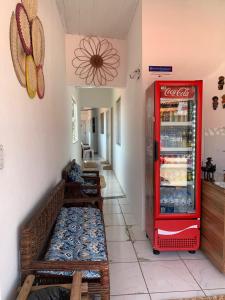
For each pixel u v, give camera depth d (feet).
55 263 5.28
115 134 24.76
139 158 11.76
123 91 17.46
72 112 18.07
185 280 7.75
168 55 10.68
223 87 10.92
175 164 9.59
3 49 4.71
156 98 8.75
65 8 11.73
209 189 8.67
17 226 5.40
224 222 7.72
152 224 9.49
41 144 7.73
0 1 4.58
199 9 10.66
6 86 4.84
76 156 21.68
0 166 4.48
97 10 11.94
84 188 11.80
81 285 4.91
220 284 7.56
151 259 9.00
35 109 7.02
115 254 9.34
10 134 5.02
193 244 9.27
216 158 11.10
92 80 15.03
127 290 7.28
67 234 7.53
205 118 10.98
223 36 10.81
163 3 10.52
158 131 8.85
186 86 8.96
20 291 4.57
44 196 8.14
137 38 11.62
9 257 4.90
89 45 14.88
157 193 9.04
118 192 18.48
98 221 8.95
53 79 10.10
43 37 8.13
